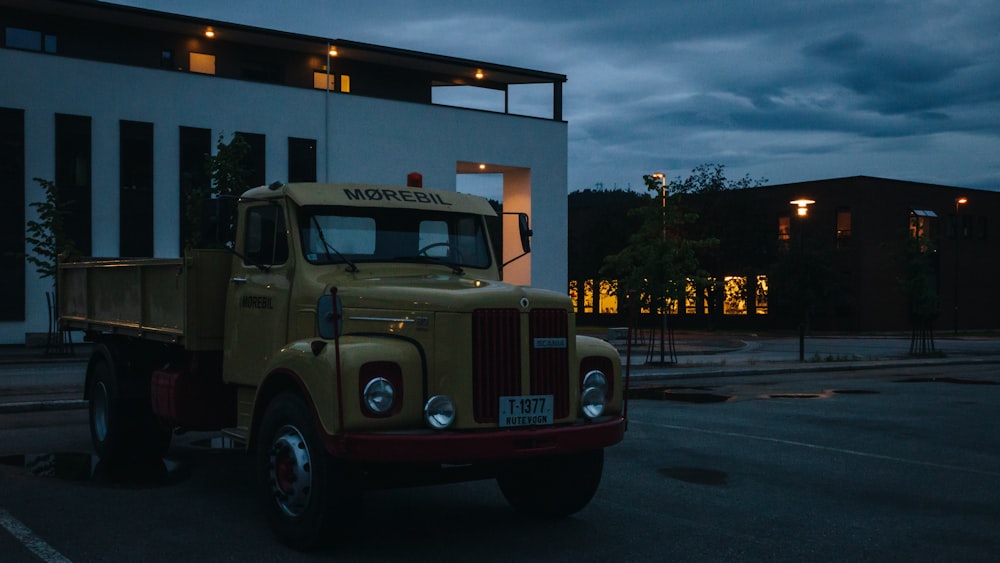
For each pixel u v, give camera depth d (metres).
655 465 9.22
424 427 5.67
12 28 32.25
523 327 5.84
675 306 25.20
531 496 6.88
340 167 35.62
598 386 6.25
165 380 7.88
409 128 37.16
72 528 6.37
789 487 8.18
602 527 6.62
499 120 39.47
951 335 49.94
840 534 6.50
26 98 29.62
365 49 36.88
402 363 5.67
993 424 12.66
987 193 60.34
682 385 18.94
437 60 38.66
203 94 32.72
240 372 7.31
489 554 5.84
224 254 7.71
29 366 22.36
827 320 53.78
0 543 5.95
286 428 5.98
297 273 6.71
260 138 33.88
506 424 5.72
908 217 54.72
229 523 6.57
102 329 9.59
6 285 29.52
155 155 31.81
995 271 61.12
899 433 11.71
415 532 6.40
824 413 13.85
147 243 31.70
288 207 6.89
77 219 30.50
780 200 56.28
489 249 7.64
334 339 5.69
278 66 37.81
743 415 13.54
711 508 7.29
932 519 7.00
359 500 5.66
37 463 8.94
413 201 7.30
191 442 10.34
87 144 30.66
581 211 65.19
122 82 31.22
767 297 55.91
